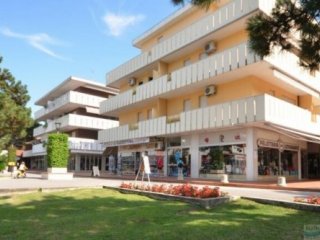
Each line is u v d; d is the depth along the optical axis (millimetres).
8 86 39812
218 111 23859
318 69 9266
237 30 24859
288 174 26906
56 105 55375
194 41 27125
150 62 32375
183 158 28672
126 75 36375
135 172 34625
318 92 29250
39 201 12891
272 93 25750
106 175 36500
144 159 17875
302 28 8344
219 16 24844
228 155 24703
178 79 27797
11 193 14953
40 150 61438
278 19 8578
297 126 24156
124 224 8539
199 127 25266
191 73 26484
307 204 10406
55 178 27969
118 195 14516
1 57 33594
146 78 35562
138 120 35906
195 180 24312
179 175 25984
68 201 12844
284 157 26594
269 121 21094
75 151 48562
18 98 40312
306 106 28453
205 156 26594
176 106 30516
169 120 28438
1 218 9680
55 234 7582
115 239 7152
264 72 23375
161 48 30922
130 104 34094
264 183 20484
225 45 25969
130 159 35781
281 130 22656
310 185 19547
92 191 15844
